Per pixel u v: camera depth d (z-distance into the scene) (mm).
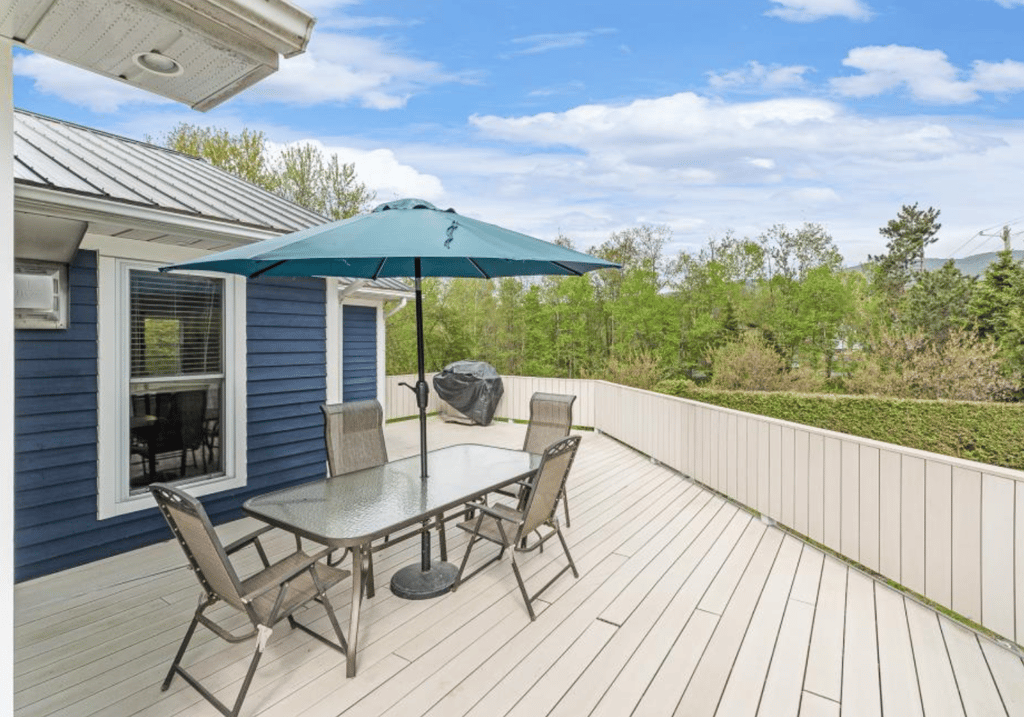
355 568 2621
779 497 4531
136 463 4207
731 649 2779
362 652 2746
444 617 3088
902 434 12469
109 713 2324
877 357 15695
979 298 17562
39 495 3699
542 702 2381
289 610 2379
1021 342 14172
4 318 1452
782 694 2432
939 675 2564
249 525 4695
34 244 3445
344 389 8031
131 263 4105
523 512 3109
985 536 2885
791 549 4113
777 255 20516
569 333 17953
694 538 4348
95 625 3041
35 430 3672
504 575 3637
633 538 4344
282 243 2711
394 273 4250
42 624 3053
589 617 3094
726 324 19562
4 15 1326
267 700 2387
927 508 3201
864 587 3469
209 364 4652
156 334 4293
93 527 3949
